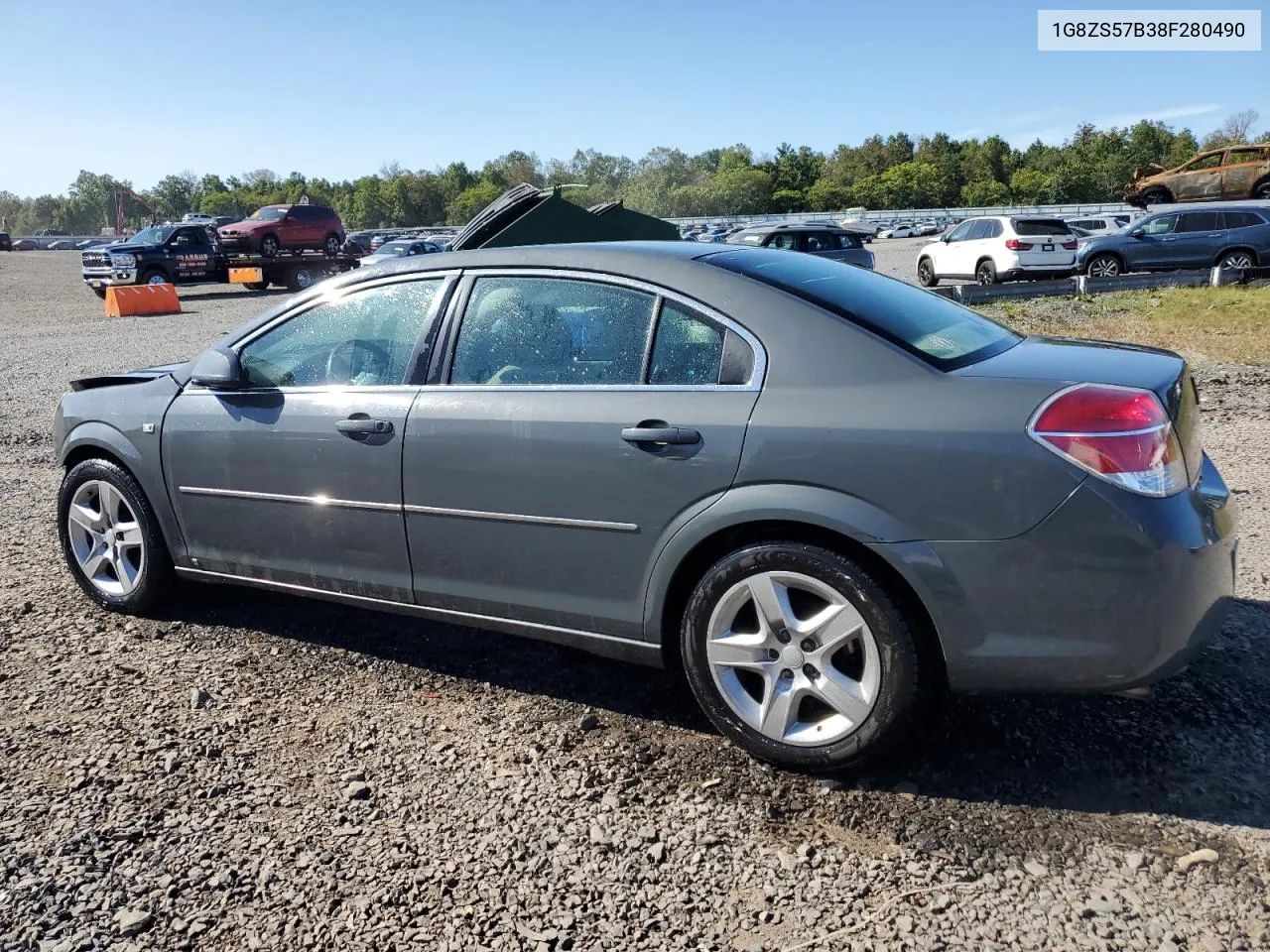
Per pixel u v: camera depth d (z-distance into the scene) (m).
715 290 3.19
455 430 3.47
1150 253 19.45
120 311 23.09
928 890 2.54
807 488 2.91
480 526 3.47
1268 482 5.90
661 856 2.71
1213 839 2.67
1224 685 3.49
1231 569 2.90
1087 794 2.90
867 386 2.92
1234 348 10.88
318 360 3.94
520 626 3.53
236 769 3.20
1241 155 28.30
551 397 3.34
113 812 2.97
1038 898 2.48
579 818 2.89
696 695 3.23
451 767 3.19
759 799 2.96
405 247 32.38
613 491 3.19
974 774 3.03
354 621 4.41
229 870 2.70
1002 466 2.71
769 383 3.02
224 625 4.39
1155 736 3.18
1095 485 2.65
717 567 3.08
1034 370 2.90
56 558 5.37
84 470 4.51
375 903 2.55
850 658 3.03
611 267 3.38
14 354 15.66
